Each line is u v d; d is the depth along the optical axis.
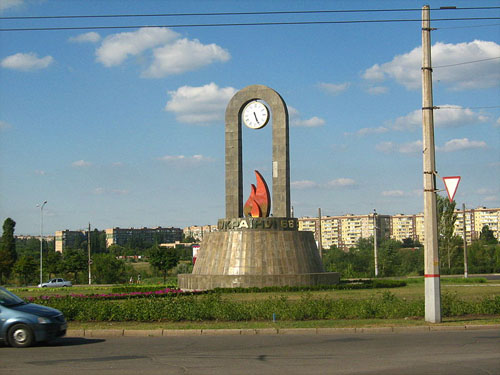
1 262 84.75
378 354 15.38
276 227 45.75
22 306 18.16
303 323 21.73
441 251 84.56
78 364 14.40
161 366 14.01
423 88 22.28
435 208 21.89
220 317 23.19
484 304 24.45
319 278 44.38
